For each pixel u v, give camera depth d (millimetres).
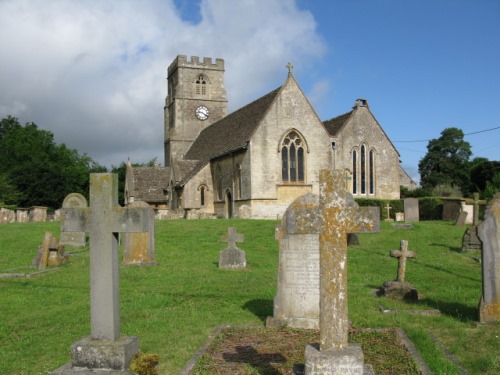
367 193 47062
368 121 47562
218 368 7695
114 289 7352
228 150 43125
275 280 15578
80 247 24578
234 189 42656
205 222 32031
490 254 9969
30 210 45281
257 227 28844
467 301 12086
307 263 10031
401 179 61406
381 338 9023
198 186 46844
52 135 89250
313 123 41594
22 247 24516
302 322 9938
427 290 13766
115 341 7230
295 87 41438
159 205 53094
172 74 64688
